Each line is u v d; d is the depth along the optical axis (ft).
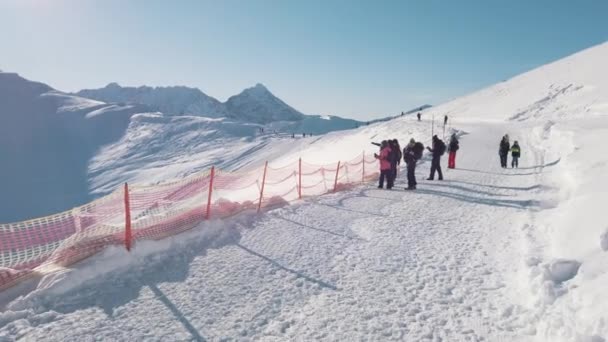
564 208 26.35
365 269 20.76
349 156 151.12
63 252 20.34
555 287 15.94
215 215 29.91
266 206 35.47
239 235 26.58
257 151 363.97
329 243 25.20
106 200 25.46
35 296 16.83
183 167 370.73
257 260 22.04
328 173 86.33
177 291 17.98
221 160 366.22
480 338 14.05
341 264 21.54
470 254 22.49
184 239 24.62
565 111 173.88
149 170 407.44
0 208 394.32
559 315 14.01
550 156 62.64
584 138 57.26
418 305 16.67
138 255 21.50
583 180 31.37
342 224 29.86
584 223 21.04
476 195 39.42
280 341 14.12
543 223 25.58
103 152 521.24
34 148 538.06
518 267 19.76
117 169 444.96
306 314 16.08
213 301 17.15
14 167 478.18
